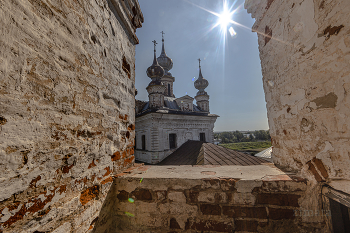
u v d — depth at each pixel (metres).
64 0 1.33
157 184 1.83
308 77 1.67
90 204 1.51
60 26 1.28
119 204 1.90
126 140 2.32
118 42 2.21
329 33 1.42
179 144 13.55
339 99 1.36
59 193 1.21
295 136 1.90
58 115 1.22
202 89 19.47
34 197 1.03
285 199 1.66
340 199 1.39
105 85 1.84
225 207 1.71
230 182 1.73
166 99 16.23
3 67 0.89
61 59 1.27
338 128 1.38
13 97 0.93
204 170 2.14
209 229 1.71
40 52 1.10
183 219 1.76
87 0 1.61
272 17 2.29
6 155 0.89
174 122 13.48
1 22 0.89
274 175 1.84
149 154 12.45
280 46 2.13
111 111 1.94
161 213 1.80
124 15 2.33
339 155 1.38
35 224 1.03
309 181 1.66
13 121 0.93
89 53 1.59
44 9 1.15
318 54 1.54
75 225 1.33
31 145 1.02
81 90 1.47
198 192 1.76
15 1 0.97
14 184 0.92
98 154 1.66
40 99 1.09
